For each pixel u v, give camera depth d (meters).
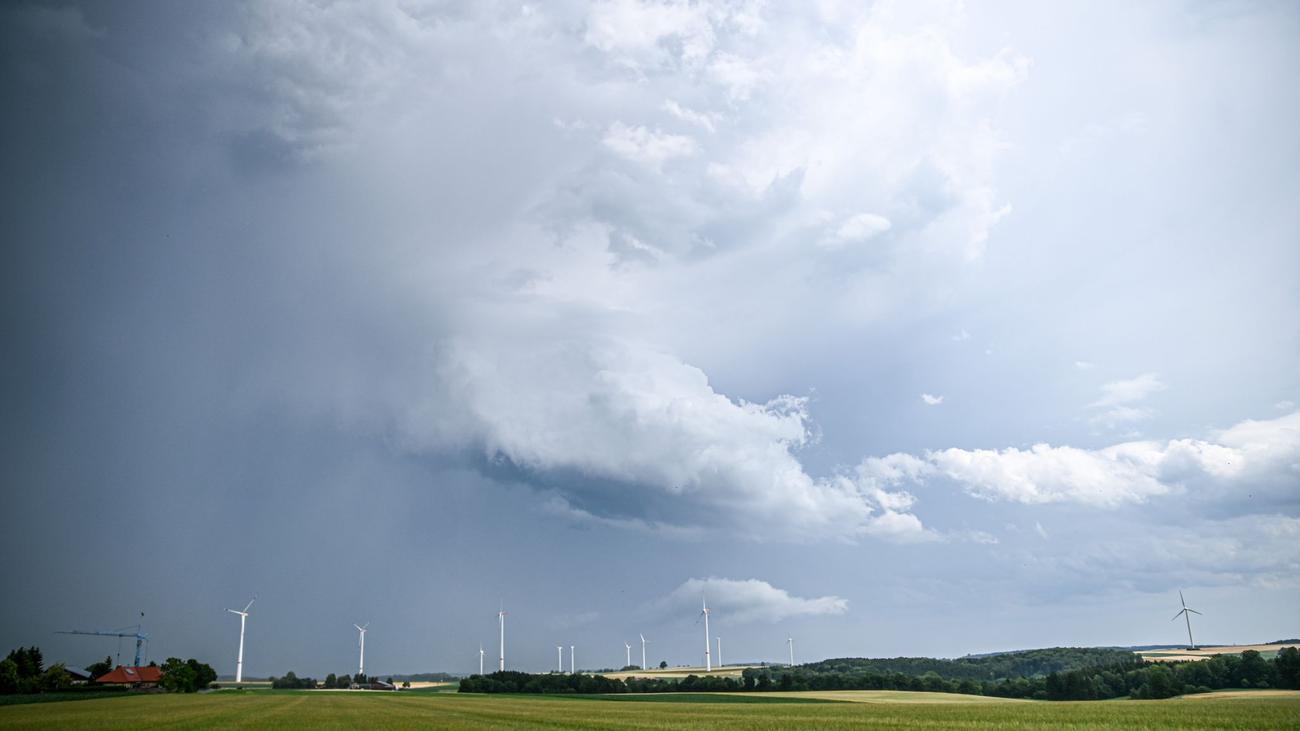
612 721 53.69
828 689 133.12
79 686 133.88
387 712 66.88
